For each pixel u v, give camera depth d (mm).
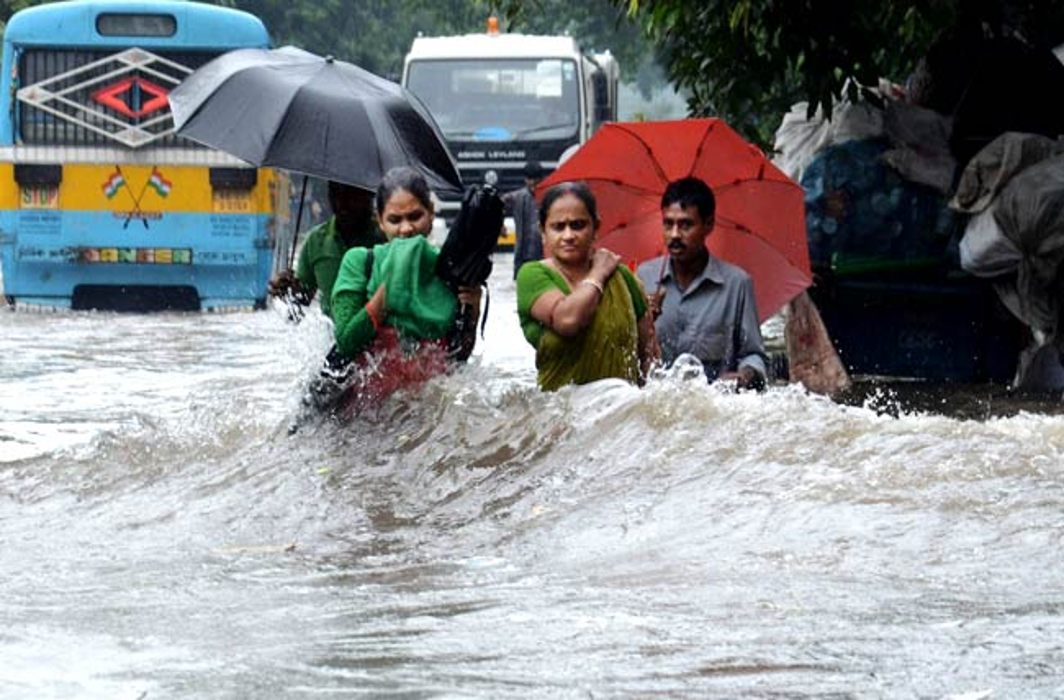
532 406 14984
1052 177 25906
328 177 19141
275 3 103000
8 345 35750
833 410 14148
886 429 13633
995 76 27672
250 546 13180
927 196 27156
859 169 27109
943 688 8438
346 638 9836
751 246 20203
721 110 28891
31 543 13570
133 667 9281
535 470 14117
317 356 17141
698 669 8891
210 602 11023
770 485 12789
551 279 15805
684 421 14188
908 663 8867
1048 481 12344
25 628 10312
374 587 11367
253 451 16094
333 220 19484
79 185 45844
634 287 16250
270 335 38438
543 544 12430
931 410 24562
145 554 12984
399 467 14852
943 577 10641
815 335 26422
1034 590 10281
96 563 12641
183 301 47156
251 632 10094
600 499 13227
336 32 107250
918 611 9883
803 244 20219
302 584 11586
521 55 67938
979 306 27531
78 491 15562
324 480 14828
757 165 19891
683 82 29625
